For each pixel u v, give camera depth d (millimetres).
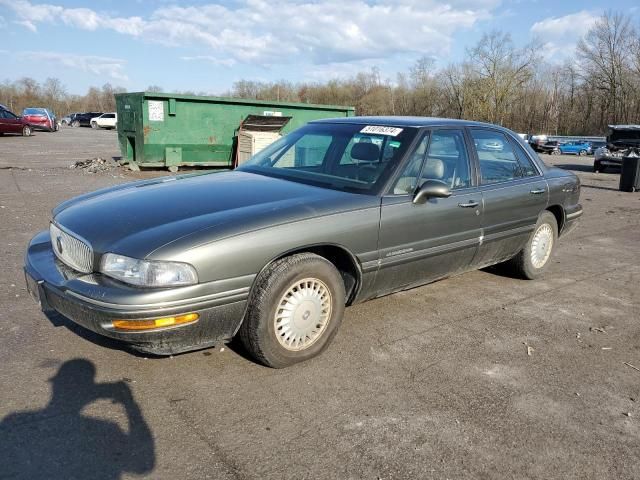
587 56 55250
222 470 2461
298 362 3463
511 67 52781
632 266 6484
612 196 13656
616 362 3777
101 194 3844
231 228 3027
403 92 66125
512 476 2520
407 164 3943
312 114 15766
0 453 2504
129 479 2377
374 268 3709
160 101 13359
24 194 9734
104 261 2922
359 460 2574
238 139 14219
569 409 3123
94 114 54719
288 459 2557
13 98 80500
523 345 3982
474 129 4703
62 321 3967
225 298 2984
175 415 2871
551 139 36875
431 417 2963
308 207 3395
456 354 3770
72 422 2766
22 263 5398
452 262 4387
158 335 2828
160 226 3027
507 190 4781
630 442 2828
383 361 3600
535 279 5633
